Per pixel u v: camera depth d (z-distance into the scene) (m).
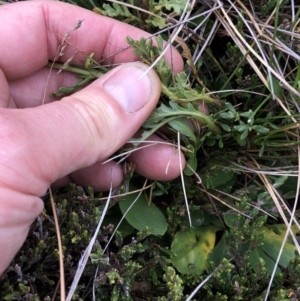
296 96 0.12
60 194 0.12
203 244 0.13
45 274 0.11
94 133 0.10
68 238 0.11
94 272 0.11
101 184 0.12
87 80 0.12
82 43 0.12
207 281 0.12
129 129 0.11
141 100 0.11
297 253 0.13
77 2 0.14
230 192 0.14
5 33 0.12
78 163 0.10
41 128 0.09
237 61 0.13
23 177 0.09
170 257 0.13
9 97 0.12
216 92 0.12
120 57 0.13
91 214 0.11
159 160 0.12
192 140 0.12
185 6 0.12
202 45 0.13
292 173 0.13
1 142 0.09
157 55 0.12
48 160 0.09
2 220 0.09
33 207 0.09
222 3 0.13
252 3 0.14
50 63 0.13
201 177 0.13
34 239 0.11
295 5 0.14
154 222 0.12
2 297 0.10
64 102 0.10
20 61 0.12
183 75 0.11
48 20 0.12
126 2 0.13
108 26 0.12
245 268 0.12
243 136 0.12
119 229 0.13
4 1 0.14
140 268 0.12
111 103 0.11
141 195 0.13
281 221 0.14
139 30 0.12
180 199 0.13
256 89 0.13
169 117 0.12
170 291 0.11
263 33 0.13
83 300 0.11
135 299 0.12
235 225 0.12
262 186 0.13
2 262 0.09
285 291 0.11
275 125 0.12
